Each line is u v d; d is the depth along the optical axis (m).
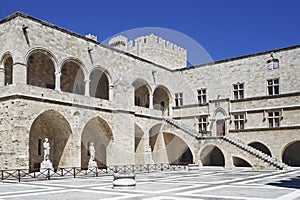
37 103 30.50
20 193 17.14
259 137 42.03
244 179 24.64
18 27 30.30
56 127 35.12
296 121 39.69
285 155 43.69
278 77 42.09
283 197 14.66
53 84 37.38
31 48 31.09
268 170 35.72
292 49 41.44
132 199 14.33
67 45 34.62
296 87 40.59
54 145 35.75
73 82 39.28
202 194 15.91
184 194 15.95
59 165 34.75
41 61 36.28
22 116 29.09
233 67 45.97
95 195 15.91
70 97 33.91
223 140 39.84
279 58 42.31
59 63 33.62
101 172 32.03
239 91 45.25
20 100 29.11
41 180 25.83
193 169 38.62
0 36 31.88
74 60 35.25
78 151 33.59
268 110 41.84
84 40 36.47
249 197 14.73
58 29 33.88
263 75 43.34
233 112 44.34
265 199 14.06
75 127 33.38
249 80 44.38
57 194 16.55
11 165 28.53
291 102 40.31
